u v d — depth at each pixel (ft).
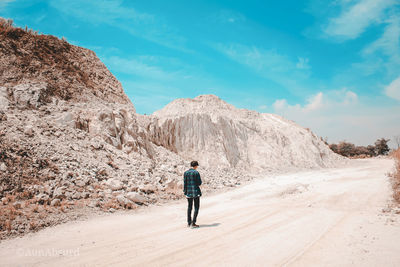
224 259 12.74
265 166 82.33
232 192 41.39
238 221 21.58
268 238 16.26
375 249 13.74
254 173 76.54
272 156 86.53
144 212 25.84
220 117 87.25
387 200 29.12
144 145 53.47
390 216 22.13
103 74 69.97
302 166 89.66
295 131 107.55
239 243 15.37
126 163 41.16
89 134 44.01
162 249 14.51
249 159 84.94
